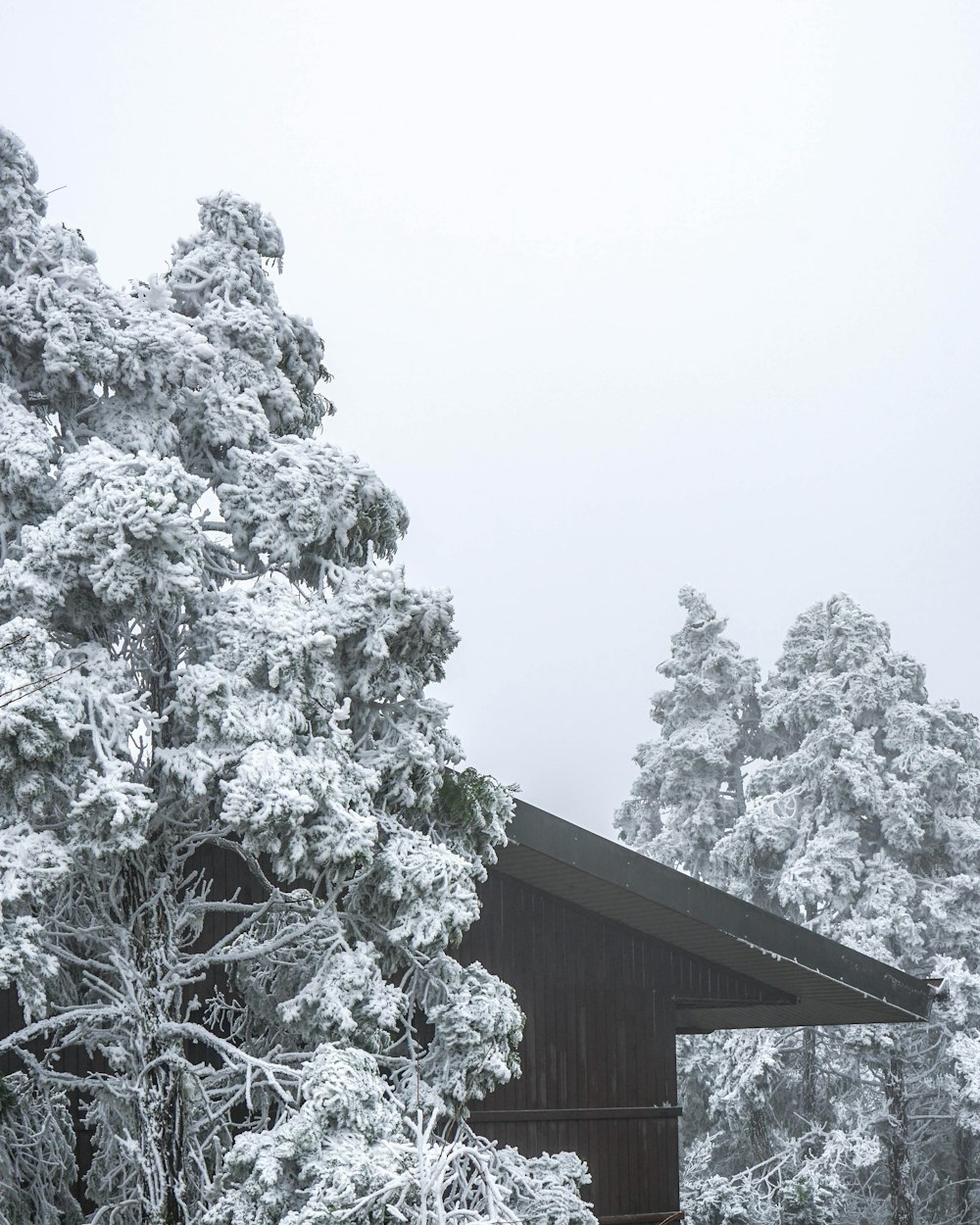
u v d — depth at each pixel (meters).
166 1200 12.69
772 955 19.73
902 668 42.34
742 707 48.81
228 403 14.49
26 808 11.81
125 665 12.62
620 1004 20.78
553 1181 14.78
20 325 13.78
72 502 12.50
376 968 13.38
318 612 13.50
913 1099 33.91
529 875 19.61
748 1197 26.73
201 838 13.32
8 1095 12.96
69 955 12.92
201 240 15.72
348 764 13.07
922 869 40.38
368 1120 11.73
